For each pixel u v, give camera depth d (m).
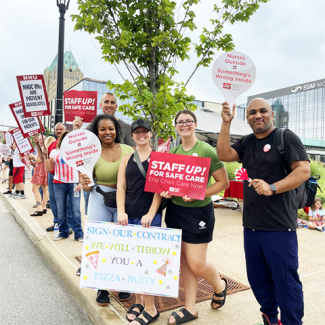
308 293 2.89
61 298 3.02
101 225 2.38
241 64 2.23
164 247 2.32
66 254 3.93
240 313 2.50
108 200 2.71
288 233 1.99
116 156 2.87
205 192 2.22
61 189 4.51
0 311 2.72
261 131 2.05
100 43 3.64
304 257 4.01
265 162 2.03
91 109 4.71
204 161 2.22
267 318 2.20
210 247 4.36
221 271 3.43
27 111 4.42
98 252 2.37
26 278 3.48
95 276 2.35
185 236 2.32
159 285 2.30
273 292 2.19
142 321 2.27
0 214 7.11
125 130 3.83
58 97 7.38
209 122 10.37
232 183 7.75
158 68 3.90
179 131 2.40
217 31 3.87
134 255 2.34
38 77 4.48
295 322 1.95
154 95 3.68
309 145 72.94
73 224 4.61
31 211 6.66
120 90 3.74
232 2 3.75
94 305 2.62
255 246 2.12
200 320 2.38
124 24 3.66
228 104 2.21
